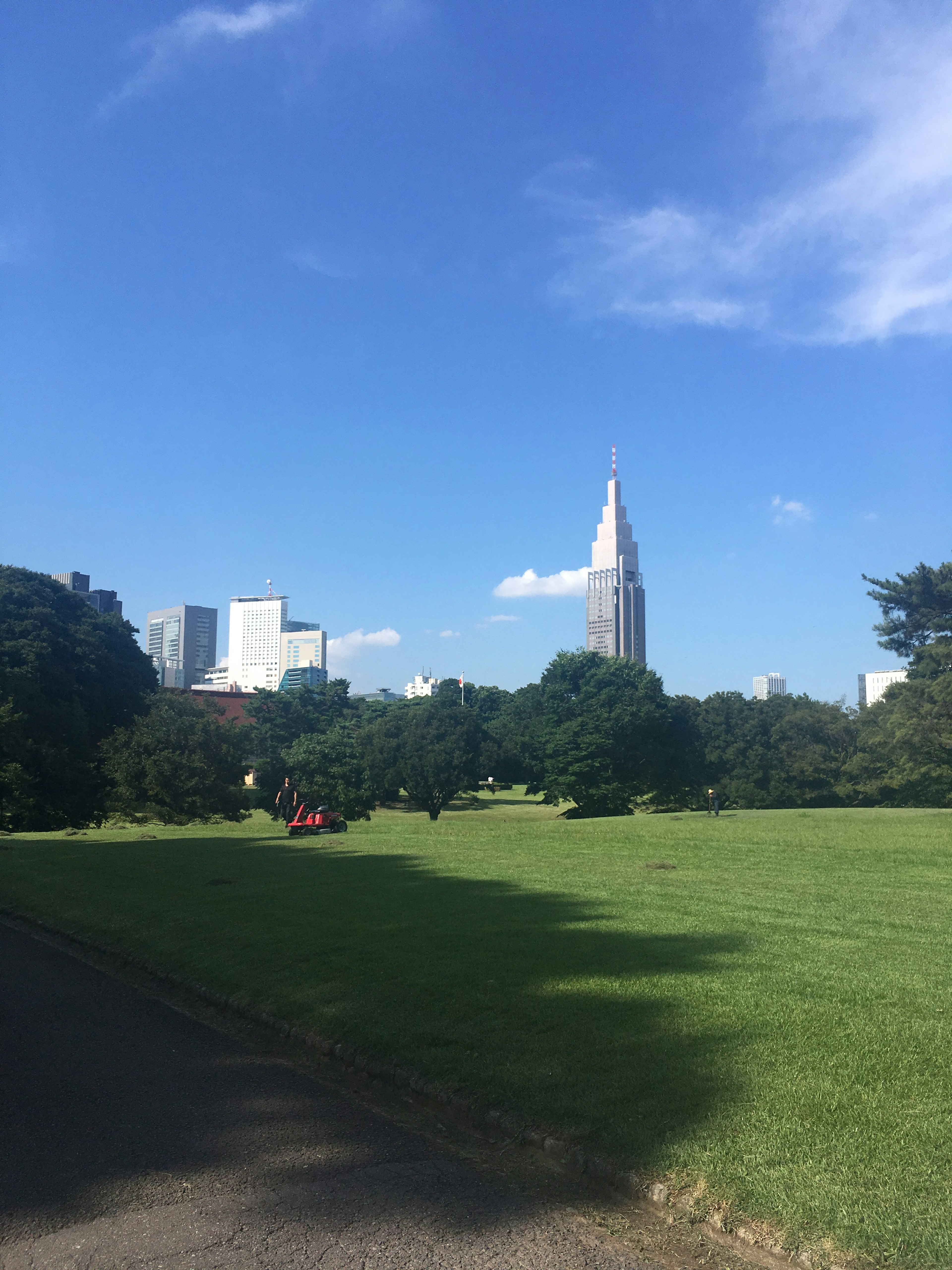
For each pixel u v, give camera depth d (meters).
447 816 65.62
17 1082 6.42
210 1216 4.31
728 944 9.53
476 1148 5.19
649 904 12.39
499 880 15.12
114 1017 8.32
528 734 72.94
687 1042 6.30
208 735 49.91
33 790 45.69
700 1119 5.03
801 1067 5.76
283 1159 5.01
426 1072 6.18
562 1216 4.33
